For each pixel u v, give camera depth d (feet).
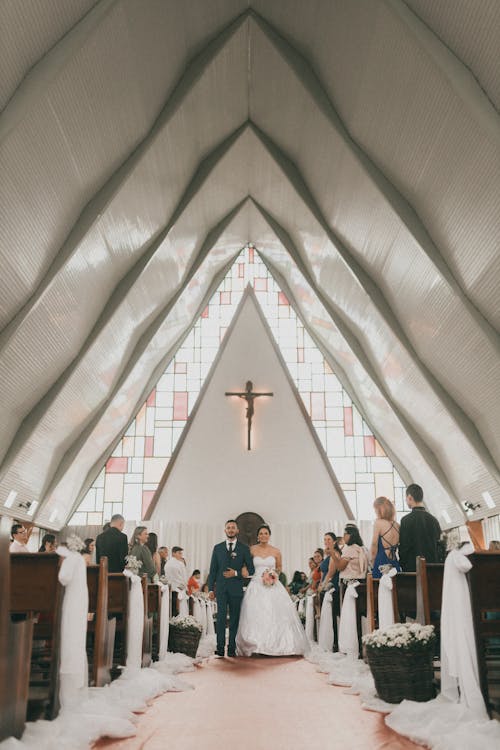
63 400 40.06
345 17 26.78
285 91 34.22
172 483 53.52
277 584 26.71
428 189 29.25
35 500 45.39
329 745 11.18
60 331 34.86
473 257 29.19
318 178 37.04
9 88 23.12
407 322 37.68
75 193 29.53
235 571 26.09
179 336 54.80
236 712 14.07
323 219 39.32
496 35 21.52
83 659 13.29
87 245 31.83
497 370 32.76
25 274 29.50
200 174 39.88
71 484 49.80
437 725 11.72
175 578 30.01
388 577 18.51
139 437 54.39
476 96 23.54
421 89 25.63
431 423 43.14
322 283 45.47
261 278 57.88
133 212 34.30
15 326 30.89
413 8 23.88
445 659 13.82
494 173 25.02
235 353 56.13
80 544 13.65
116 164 31.04
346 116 31.32
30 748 10.23
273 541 52.34
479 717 12.17
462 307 31.42
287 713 13.92
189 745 11.21
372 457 54.13
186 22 29.27
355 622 22.25
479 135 24.40
